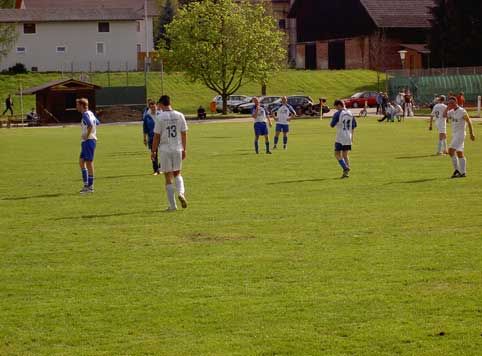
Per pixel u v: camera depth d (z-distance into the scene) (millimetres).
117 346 11273
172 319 12344
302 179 29922
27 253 17312
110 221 21266
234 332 11719
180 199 22953
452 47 107938
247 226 19938
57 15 126125
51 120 91000
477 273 14648
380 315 12320
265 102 97875
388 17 126812
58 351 11141
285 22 167125
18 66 117688
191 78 98750
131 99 96000
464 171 29750
